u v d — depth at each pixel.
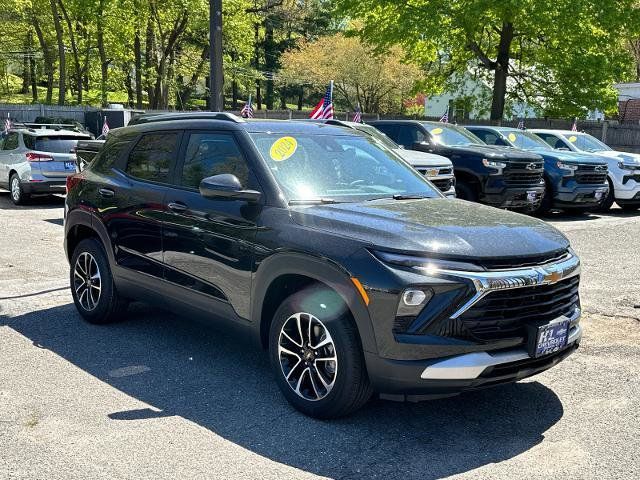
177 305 5.20
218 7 10.26
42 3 38.75
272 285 4.41
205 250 4.82
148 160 5.64
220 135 5.05
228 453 3.70
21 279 7.83
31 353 5.32
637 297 7.30
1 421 4.06
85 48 39.22
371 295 3.72
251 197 4.44
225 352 5.41
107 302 5.91
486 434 4.00
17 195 14.89
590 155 14.51
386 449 3.78
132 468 3.52
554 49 28.56
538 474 3.53
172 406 4.33
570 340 4.15
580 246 10.50
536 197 12.88
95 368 5.01
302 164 4.81
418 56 32.97
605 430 4.08
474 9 25.00
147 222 5.35
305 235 4.13
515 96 33.03
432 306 3.66
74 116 30.20
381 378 3.76
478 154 12.60
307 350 4.14
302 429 4.02
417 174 5.44
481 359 3.68
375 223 4.05
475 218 4.34
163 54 38.00
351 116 33.22
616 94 29.78
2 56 49.88
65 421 4.07
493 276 3.72
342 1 29.89
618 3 26.08
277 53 62.56
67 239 6.42
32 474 3.44
